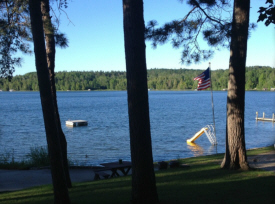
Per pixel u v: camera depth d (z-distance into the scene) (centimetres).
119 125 3841
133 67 591
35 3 600
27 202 692
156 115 5000
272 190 668
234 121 923
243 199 601
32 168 1227
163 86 17538
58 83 19062
